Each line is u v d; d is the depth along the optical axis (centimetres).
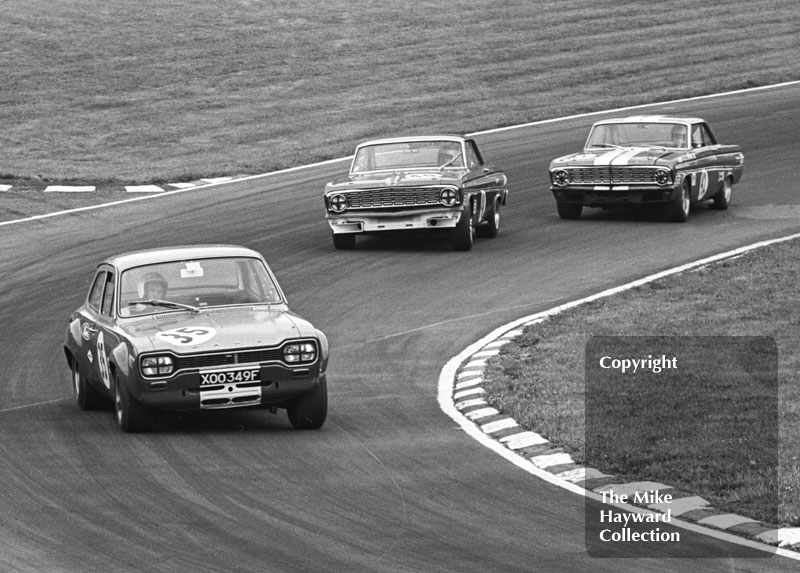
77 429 3716
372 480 3080
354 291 5953
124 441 3525
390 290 5950
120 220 8200
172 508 2850
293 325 3625
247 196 8931
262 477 3117
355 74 13975
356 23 16325
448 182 6644
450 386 4219
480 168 7144
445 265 6481
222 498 2930
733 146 8138
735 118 11375
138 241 7475
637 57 14538
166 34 15650
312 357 3550
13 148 11125
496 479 3077
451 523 2714
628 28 15925
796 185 8675
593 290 5762
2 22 16025
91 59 14525
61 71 14038
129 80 13712
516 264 6450
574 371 4222
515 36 15588
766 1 17225
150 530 2683
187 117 12300
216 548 2553
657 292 5497
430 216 6694
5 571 2433
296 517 2770
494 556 2483
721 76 13538
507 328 5053
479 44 15200
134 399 3534
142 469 3206
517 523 2709
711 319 4881
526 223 7694
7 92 13238
